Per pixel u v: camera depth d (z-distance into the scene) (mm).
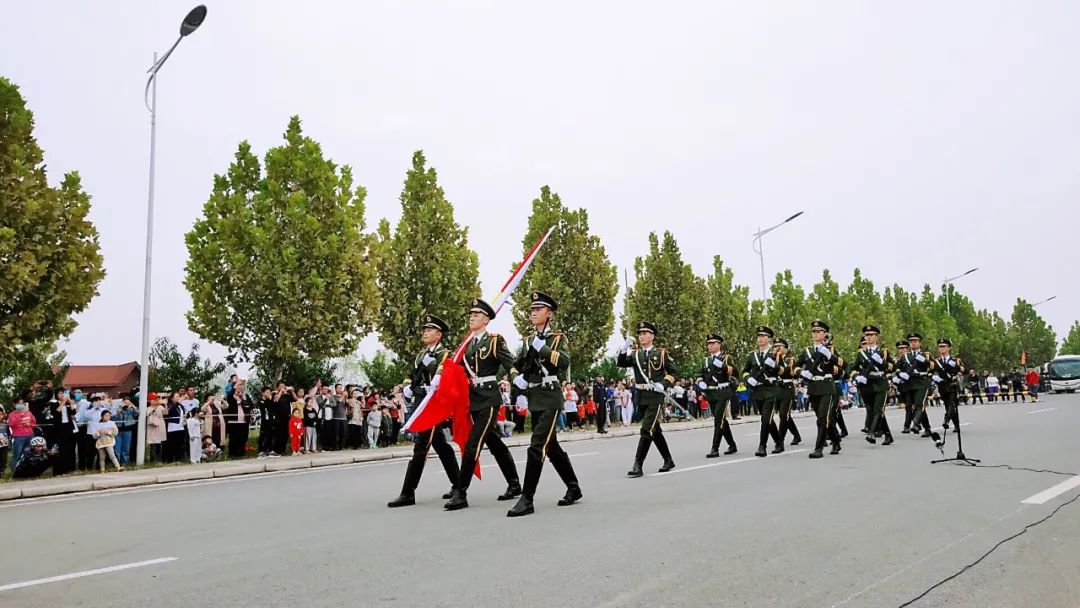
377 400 20531
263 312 22219
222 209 22875
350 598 5055
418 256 26578
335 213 23453
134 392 17875
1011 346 83125
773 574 5395
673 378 11055
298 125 23734
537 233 30516
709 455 13781
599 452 15359
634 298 37344
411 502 8883
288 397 18125
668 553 6035
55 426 14773
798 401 35406
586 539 6602
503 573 5551
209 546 6895
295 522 8016
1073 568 5480
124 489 12586
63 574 5977
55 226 17219
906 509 7688
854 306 56625
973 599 4816
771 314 48594
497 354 8555
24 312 16578
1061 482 9297
